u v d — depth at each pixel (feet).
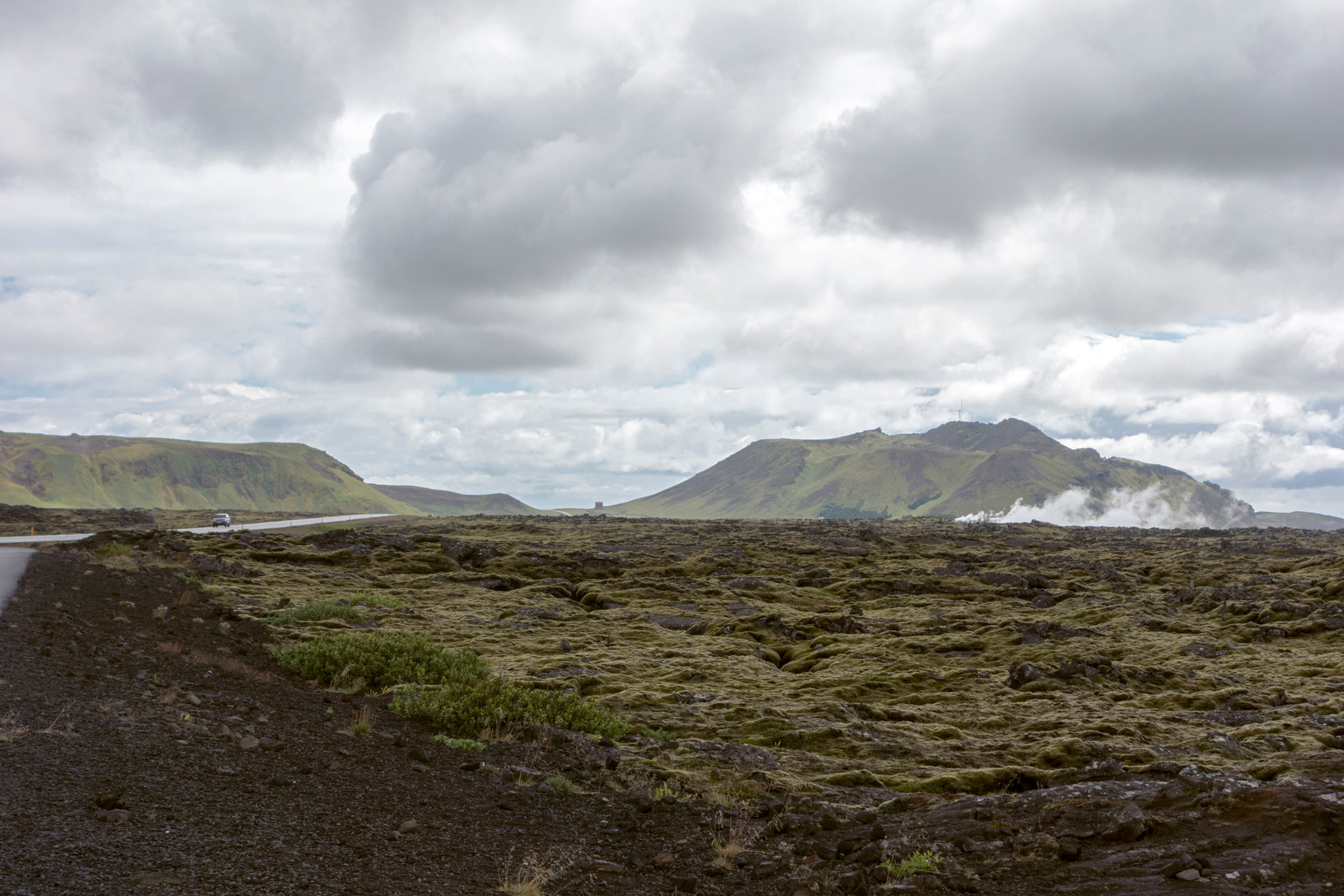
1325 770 62.90
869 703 131.23
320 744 60.54
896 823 49.08
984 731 111.04
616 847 45.03
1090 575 350.64
